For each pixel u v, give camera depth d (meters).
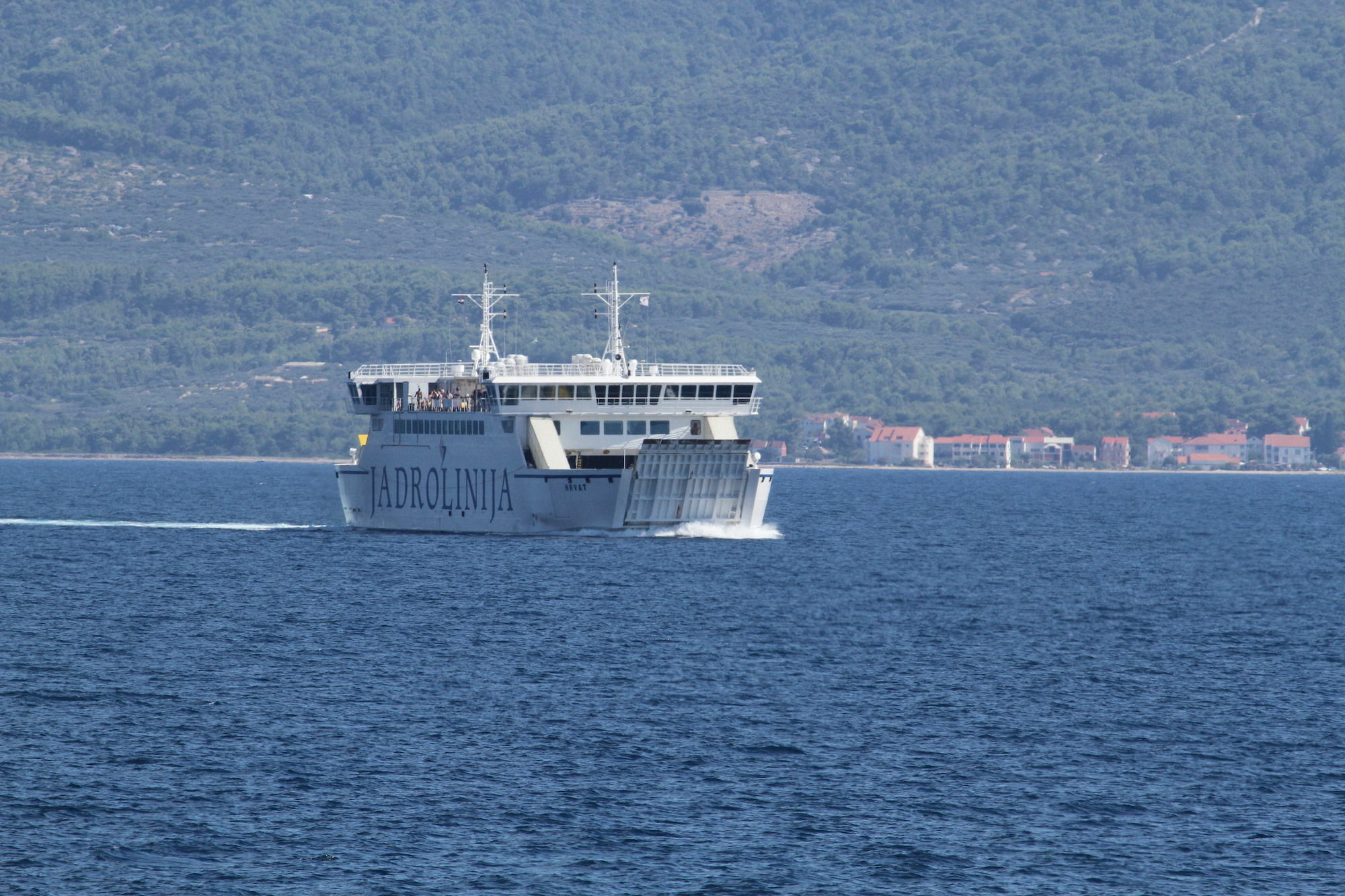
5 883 182.25
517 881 184.12
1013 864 190.75
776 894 181.25
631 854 192.88
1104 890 183.62
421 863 189.25
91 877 184.62
